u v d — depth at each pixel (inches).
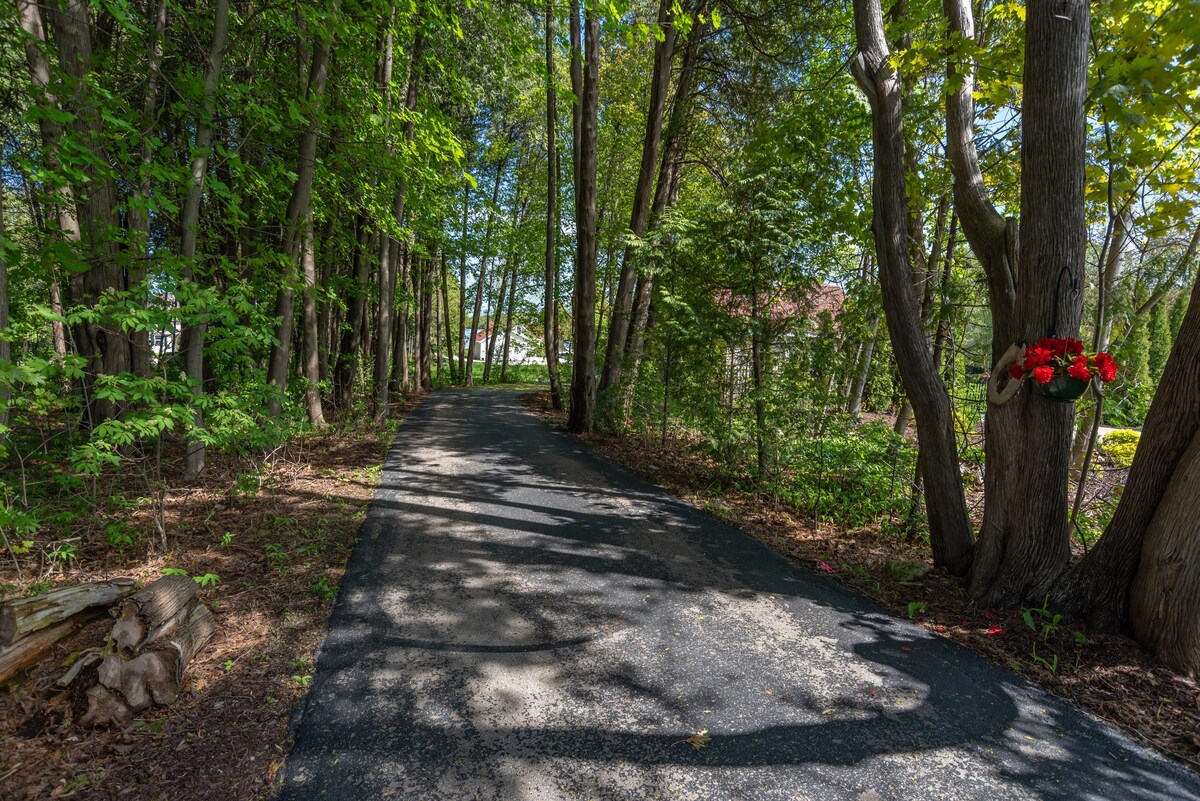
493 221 797.2
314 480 243.4
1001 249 142.8
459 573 151.3
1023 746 88.7
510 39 299.1
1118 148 140.0
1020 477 134.8
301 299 367.6
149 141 172.9
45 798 69.3
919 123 199.8
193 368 210.7
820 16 349.1
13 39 213.3
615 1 270.4
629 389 428.1
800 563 172.2
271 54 322.3
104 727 82.7
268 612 123.6
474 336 1030.4
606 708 95.0
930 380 157.4
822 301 273.6
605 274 649.6
